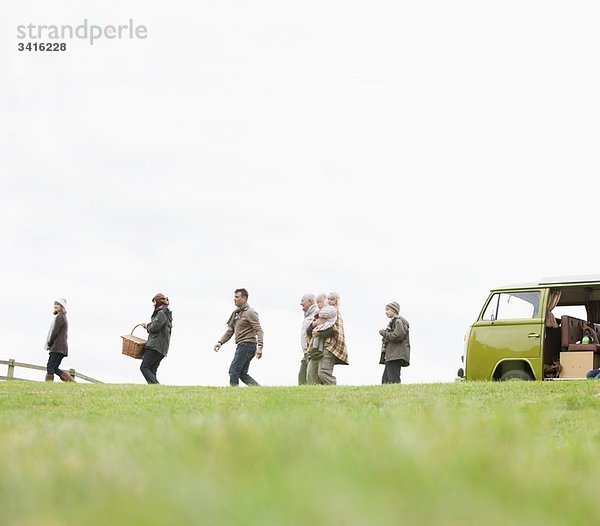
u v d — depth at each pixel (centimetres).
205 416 895
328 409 1100
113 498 276
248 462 396
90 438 672
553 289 2986
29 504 297
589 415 1508
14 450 577
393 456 354
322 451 432
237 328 3166
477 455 390
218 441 490
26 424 1030
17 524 267
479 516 251
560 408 1758
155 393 2438
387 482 291
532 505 279
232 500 246
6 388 2691
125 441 579
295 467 348
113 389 2650
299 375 3316
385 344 3167
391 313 3142
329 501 239
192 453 441
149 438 577
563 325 2947
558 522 262
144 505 251
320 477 292
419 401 1930
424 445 401
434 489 277
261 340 3152
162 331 3262
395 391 2233
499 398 1986
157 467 358
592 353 2886
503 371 3027
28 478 376
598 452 566
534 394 2059
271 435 502
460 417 634
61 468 412
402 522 234
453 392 2183
